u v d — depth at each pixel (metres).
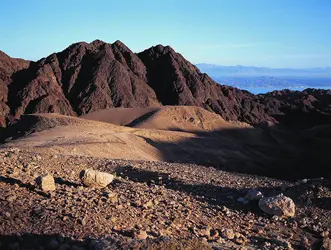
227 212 11.10
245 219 10.97
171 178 15.11
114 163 17.64
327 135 108.81
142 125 96.94
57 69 137.00
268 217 11.41
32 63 142.88
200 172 18.16
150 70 154.12
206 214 10.70
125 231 7.92
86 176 10.83
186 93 140.38
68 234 7.27
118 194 10.59
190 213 10.31
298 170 67.06
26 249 6.47
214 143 79.19
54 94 122.44
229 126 104.31
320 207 12.57
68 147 37.44
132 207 9.62
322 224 11.27
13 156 13.78
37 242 6.78
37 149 30.55
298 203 12.80
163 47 161.25
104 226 8.02
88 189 10.38
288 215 11.43
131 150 48.62
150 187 12.50
